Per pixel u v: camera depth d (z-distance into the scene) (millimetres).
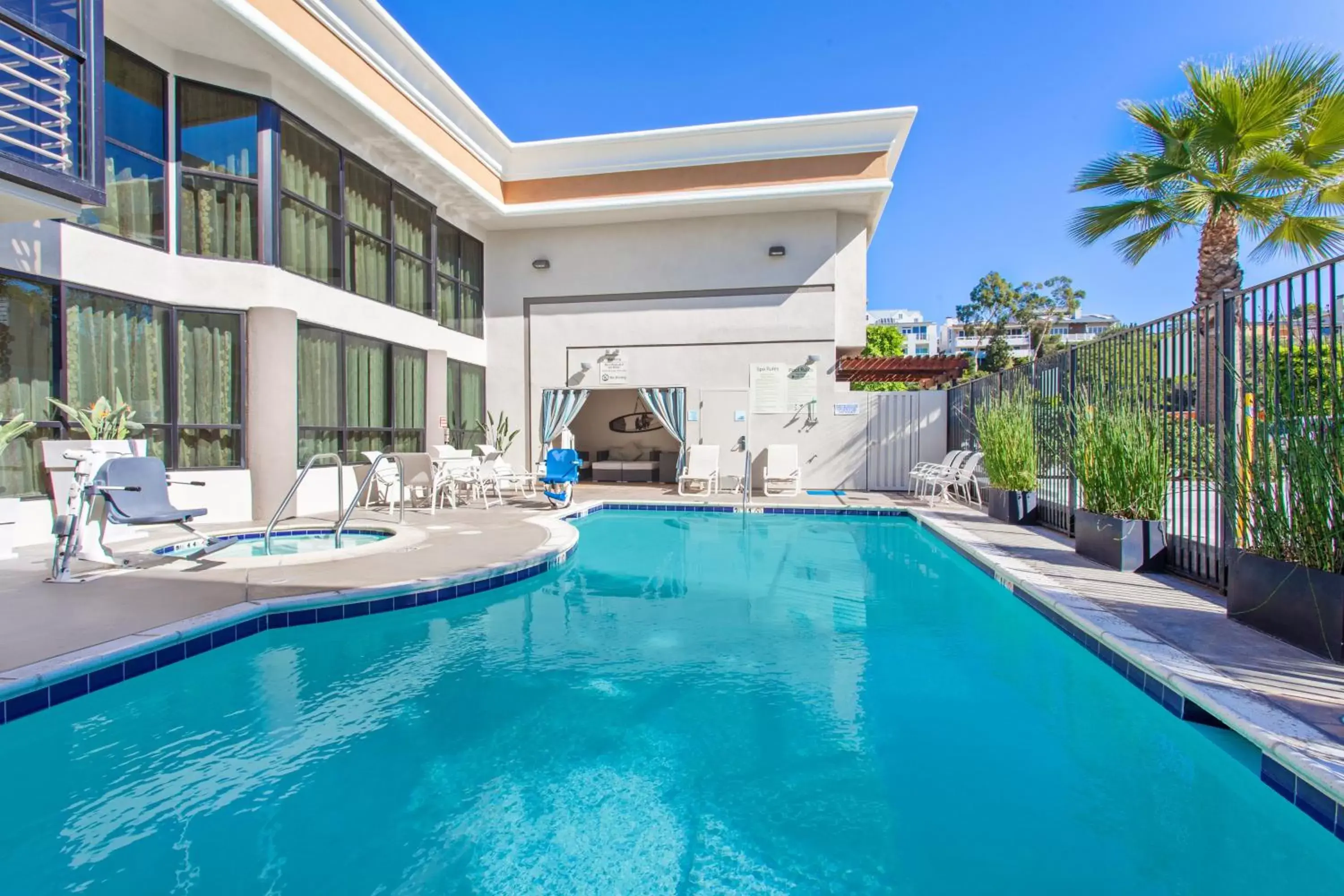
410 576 4797
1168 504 5301
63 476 5602
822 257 11734
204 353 7191
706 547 7320
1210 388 4379
